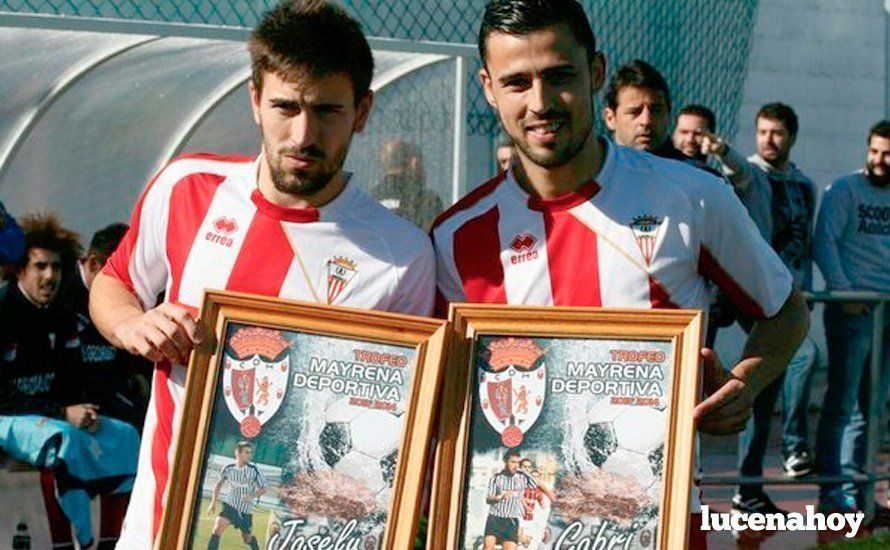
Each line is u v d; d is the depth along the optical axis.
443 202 6.50
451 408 3.07
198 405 3.05
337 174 3.22
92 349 5.62
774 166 7.46
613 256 3.21
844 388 7.26
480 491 3.04
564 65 3.04
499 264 3.27
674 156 6.29
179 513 3.02
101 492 5.49
